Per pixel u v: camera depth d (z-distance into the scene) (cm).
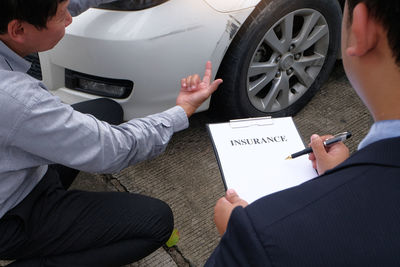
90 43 182
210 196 215
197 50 191
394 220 46
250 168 115
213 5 186
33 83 111
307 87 246
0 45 111
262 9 195
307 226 48
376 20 49
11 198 128
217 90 218
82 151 120
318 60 239
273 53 218
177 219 205
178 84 197
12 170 119
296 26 231
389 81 51
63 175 160
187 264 189
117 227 140
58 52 191
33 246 135
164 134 141
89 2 168
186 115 146
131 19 182
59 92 206
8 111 105
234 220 52
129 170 226
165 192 216
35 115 108
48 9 102
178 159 232
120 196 145
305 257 47
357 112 262
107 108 185
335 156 110
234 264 51
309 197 51
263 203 52
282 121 127
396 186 48
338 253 47
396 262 45
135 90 194
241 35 199
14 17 101
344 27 57
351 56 54
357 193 49
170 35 183
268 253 48
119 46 181
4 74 106
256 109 233
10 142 112
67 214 137
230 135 122
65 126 114
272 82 231
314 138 111
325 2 214
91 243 139
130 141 131
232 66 206
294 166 116
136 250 146
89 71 192
